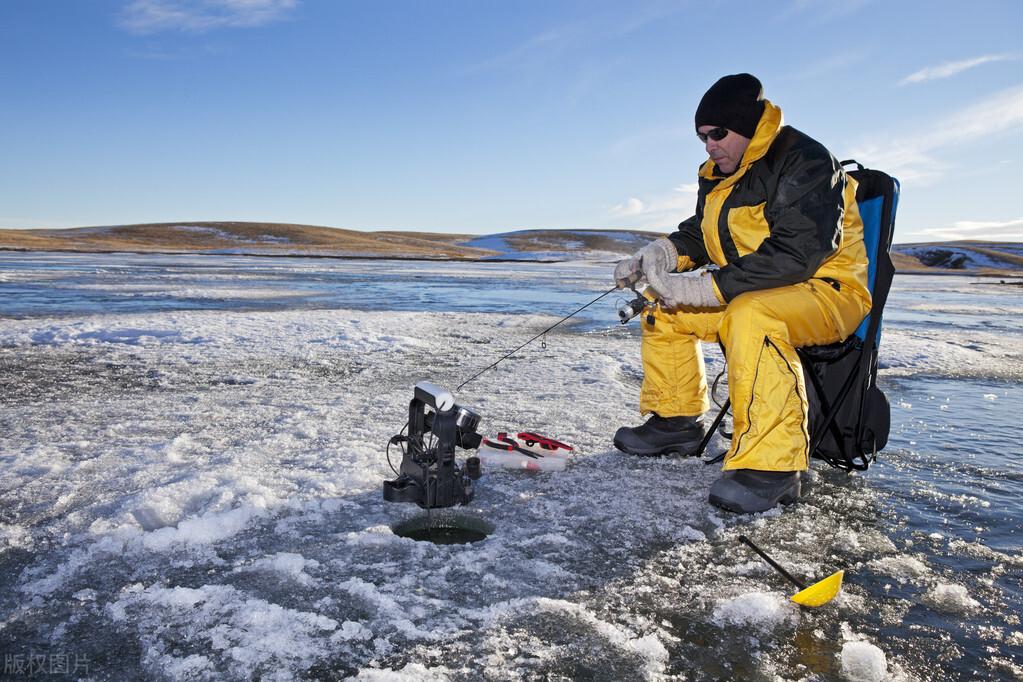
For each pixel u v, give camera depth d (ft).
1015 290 89.71
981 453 11.00
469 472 9.04
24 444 10.53
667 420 10.41
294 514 7.84
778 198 8.02
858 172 9.46
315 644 5.30
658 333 10.16
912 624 5.74
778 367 8.14
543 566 6.63
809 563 6.84
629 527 7.66
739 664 5.13
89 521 7.57
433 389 8.02
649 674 4.98
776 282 8.09
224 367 17.87
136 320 27.61
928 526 7.91
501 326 29.43
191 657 5.11
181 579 6.30
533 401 14.10
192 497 8.18
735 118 8.05
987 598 6.21
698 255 9.92
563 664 5.08
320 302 42.22
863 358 9.23
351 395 14.47
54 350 20.26
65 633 5.46
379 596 5.97
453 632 5.49
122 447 10.37
